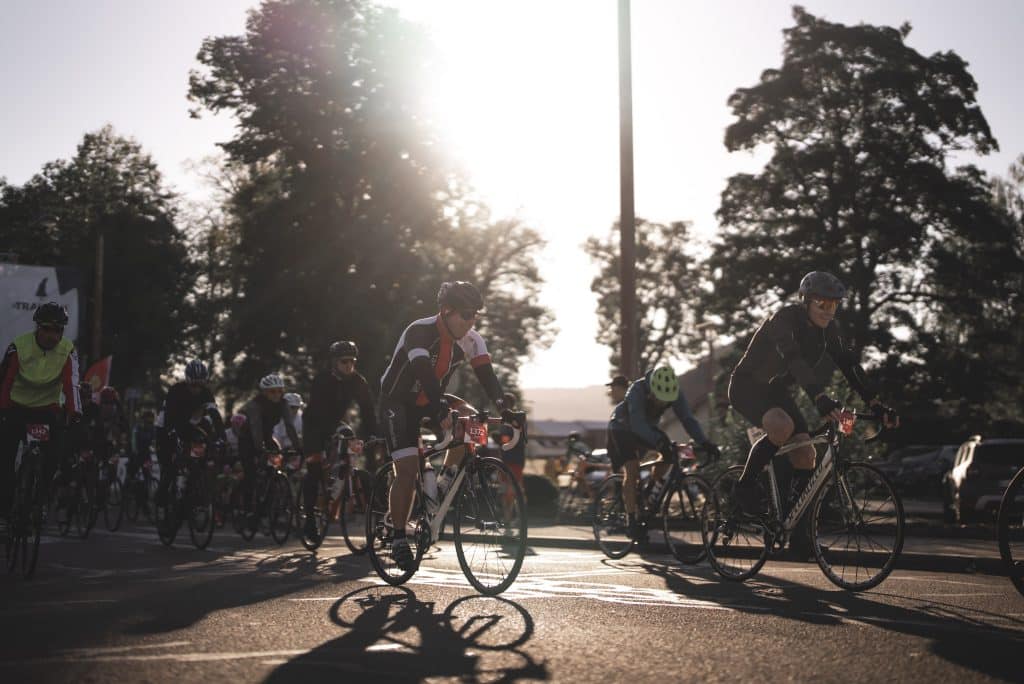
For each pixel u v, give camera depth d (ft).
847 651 14.73
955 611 18.60
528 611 18.45
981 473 55.57
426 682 12.76
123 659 14.07
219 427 35.76
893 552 21.04
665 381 29.43
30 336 24.35
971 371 141.49
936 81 146.92
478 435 20.81
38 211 173.78
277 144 125.90
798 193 148.77
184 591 21.39
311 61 124.06
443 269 128.77
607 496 32.24
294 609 18.66
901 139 143.54
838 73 143.84
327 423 32.30
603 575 25.53
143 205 168.45
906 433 153.89
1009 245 144.77
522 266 143.43
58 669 13.41
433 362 21.74
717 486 25.09
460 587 22.06
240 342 124.16
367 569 26.30
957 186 142.00
